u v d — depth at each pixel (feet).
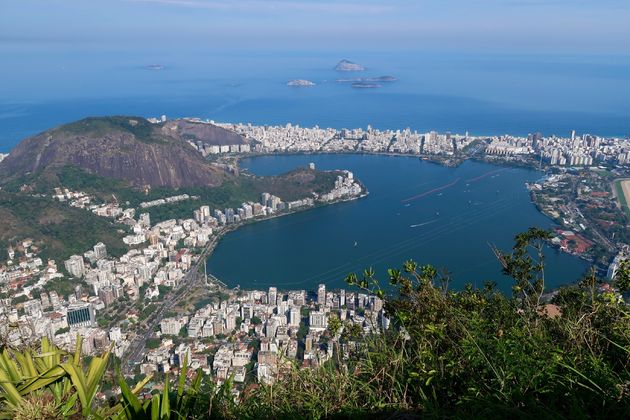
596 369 8.27
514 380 8.45
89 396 7.33
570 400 7.82
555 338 10.48
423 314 10.84
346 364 10.38
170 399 8.00
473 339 9.25
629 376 8.00
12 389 7.14
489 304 12.59
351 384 9.68
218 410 8.57
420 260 94.73
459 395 8.98
